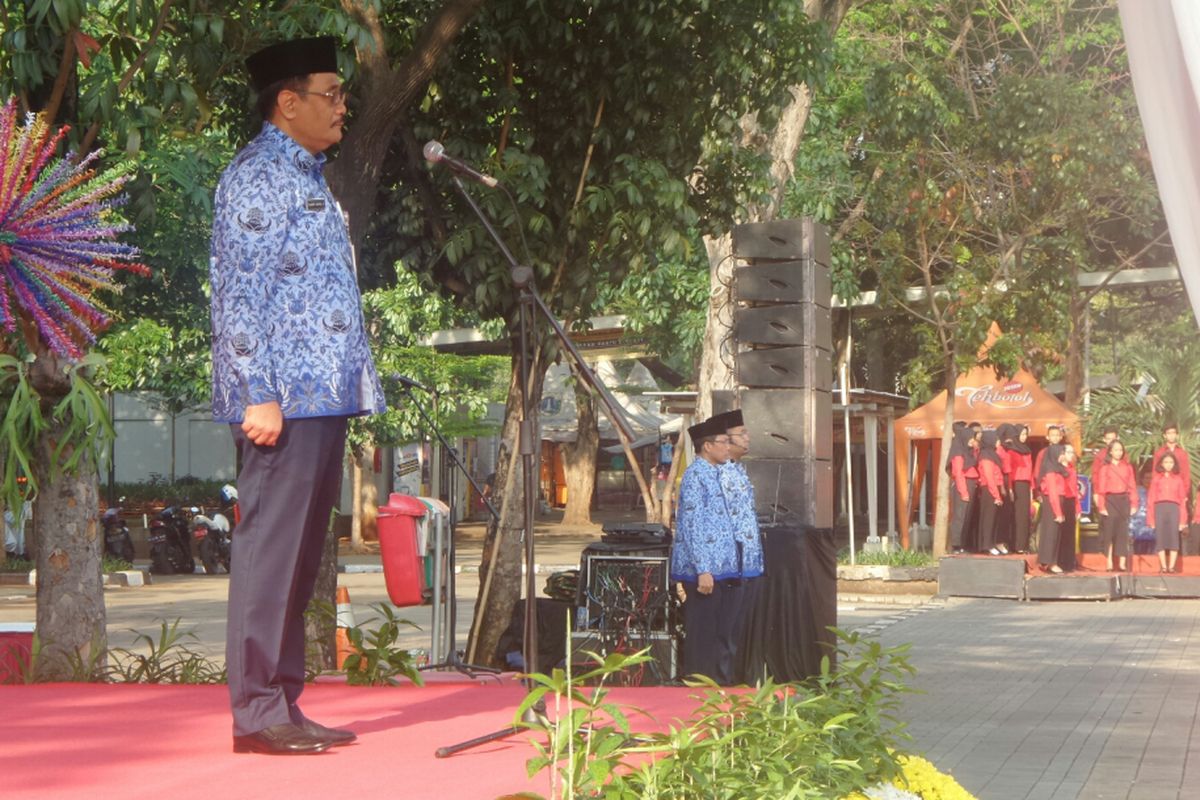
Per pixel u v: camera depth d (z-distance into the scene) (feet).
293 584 13.37
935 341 89.35
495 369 116.67
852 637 19.21
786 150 60.64
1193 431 88.63
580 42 38.04
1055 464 75.51
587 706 11.61
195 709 15.92
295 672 13.64
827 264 35.50
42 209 20.06
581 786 11.27
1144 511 78.33
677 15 36.96
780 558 30.53
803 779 13.25
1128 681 43.39
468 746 13.32
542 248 38.96
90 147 25.27
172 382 97.60
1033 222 85.87
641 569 32.60
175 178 74.74
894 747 18.35
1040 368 92.17
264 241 13.10
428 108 39.06
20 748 13.51
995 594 73.20
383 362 102.63
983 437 80.12
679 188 37.70
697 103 38.86
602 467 199.52
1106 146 83.46
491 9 37.24
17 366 22.29
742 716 13.93
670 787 11.77
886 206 89.10
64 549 24.76
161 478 152.05
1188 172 13.89
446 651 30.17
